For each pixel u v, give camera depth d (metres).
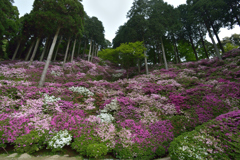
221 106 6.74
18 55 21.77
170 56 27.58
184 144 4.06
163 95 9.17
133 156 4.41
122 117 6.71
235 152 3.54
